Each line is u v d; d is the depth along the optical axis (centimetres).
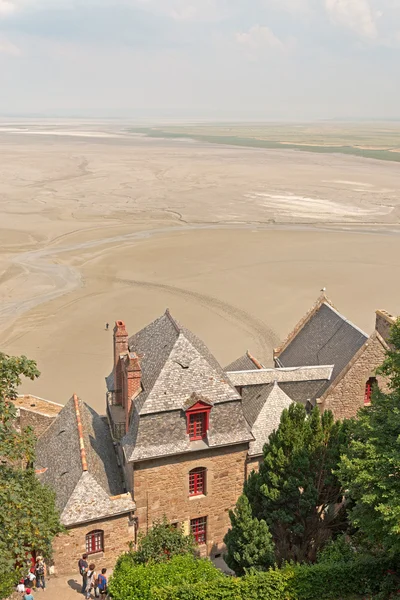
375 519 2352
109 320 7538
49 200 15175
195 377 3509
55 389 5772
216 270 9650
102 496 3331
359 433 2603
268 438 3447
